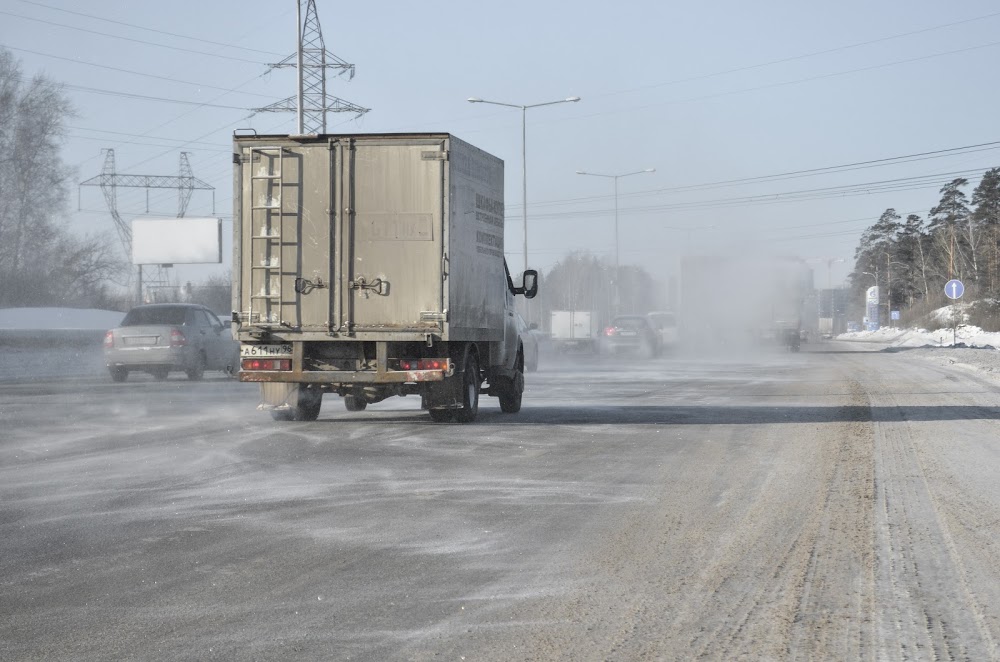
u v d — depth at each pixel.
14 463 11.80
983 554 7.35
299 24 43.00
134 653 5.10
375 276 14.84
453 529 8.21
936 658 5.06
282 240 14.95
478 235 16.25
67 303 65.38
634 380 29.17
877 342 106.69
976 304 100.50
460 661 4.98
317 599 6.12
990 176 115.06
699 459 12.31
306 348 15.22
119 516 8.70
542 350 60.94
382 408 19.64
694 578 6.65
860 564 7.05
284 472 11.20
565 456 12.56
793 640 5.34
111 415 17.64
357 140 14.83
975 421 16.92
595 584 6.50
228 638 5.34
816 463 11.98
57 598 6.14
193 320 27.25
